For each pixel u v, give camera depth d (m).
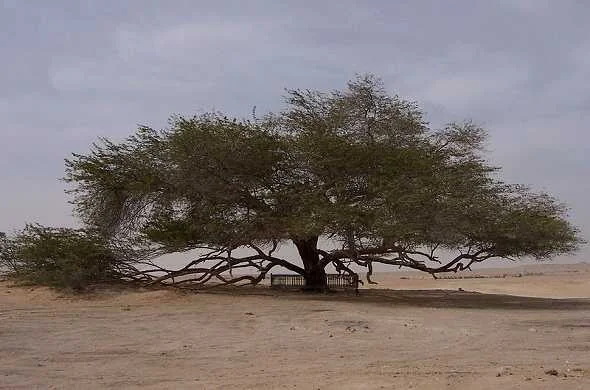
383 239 26.55
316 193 27.59
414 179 26.70
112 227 30.94
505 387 9.83
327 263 31.78
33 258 28.91
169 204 30.12
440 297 31.17
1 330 17.47
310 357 13.52
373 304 25.78
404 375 11.13
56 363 12.94
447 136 30.45
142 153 30.03
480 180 28.66
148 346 15.22
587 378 10.48
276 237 28.81
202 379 11.23
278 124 29.56
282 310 22.56
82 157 30.22
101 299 26.33
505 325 18.95
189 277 41.81
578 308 25.61
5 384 10.91
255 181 29.19
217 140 27.80
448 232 26.28
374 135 29.31
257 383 10.77
